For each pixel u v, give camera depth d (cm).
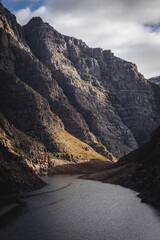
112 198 10019
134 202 9244
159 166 12238
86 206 8581
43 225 6322
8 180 10000
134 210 8031
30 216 7019
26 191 10419
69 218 7038
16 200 8688
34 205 8306
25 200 8900
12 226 6134
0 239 5341
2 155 12088
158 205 8444
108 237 5716
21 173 11944
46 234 5734
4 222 6394
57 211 7744
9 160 12350
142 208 8294
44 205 8419
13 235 5584
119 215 7462
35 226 6209
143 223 6725
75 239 5531
